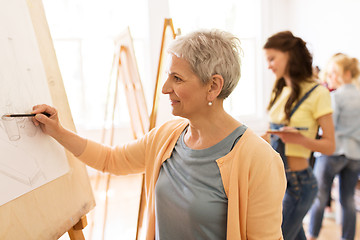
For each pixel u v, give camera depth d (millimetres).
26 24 896
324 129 1346
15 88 799
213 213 744
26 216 733
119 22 3373
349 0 2916
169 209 817
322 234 2199
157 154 917
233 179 723
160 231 851
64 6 3217
